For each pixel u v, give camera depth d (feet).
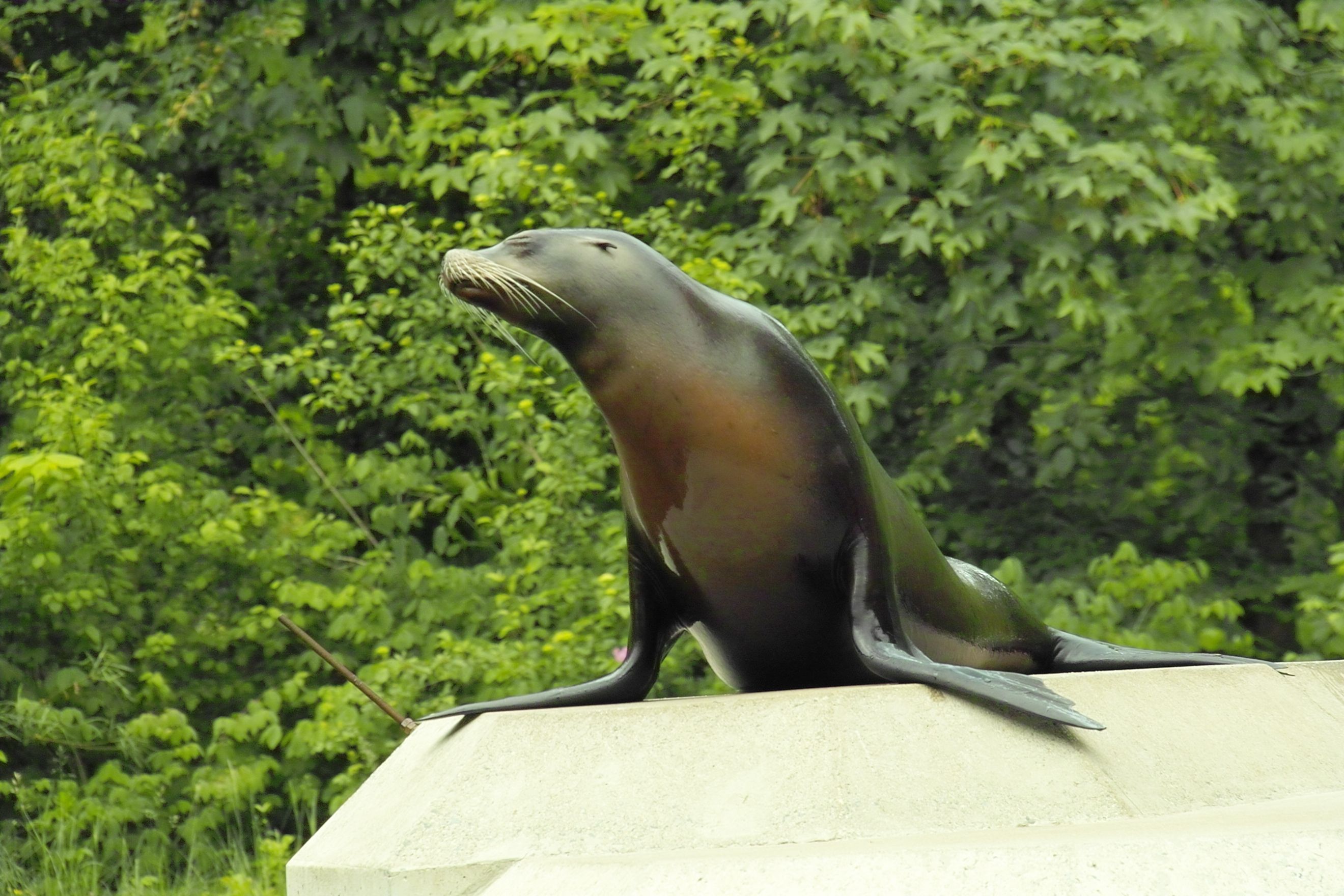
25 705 67.00
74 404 69.36
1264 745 28.63
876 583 27.71
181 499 71.41
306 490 80.07
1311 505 82.69
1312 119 76.84
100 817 64.08
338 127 78.33
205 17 80.33
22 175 75.61
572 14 72.79
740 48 74.43
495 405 79.00
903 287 78.48
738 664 30.53
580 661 63.72
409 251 72.33
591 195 74.43
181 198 87.25
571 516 68.54
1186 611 70.90
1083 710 26.05
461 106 79.61
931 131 74.38
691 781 24.27
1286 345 73.77
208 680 74.84
